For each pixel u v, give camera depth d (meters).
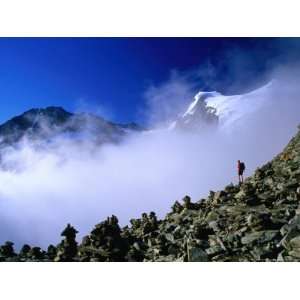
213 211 24.77
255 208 24.44
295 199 24.86
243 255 18.00
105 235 21.38
